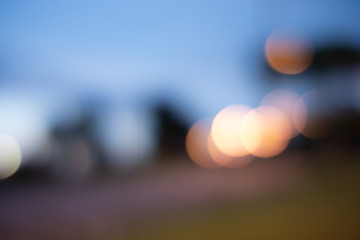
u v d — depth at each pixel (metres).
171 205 3.10
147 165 7.57
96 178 5.99
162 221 2.49
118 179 5.82
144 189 4.47
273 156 8.17
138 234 2.19
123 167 6.95
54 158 6.12
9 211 3.27
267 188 3.75
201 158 8.94
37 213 3.05
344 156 5.30
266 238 1.95
